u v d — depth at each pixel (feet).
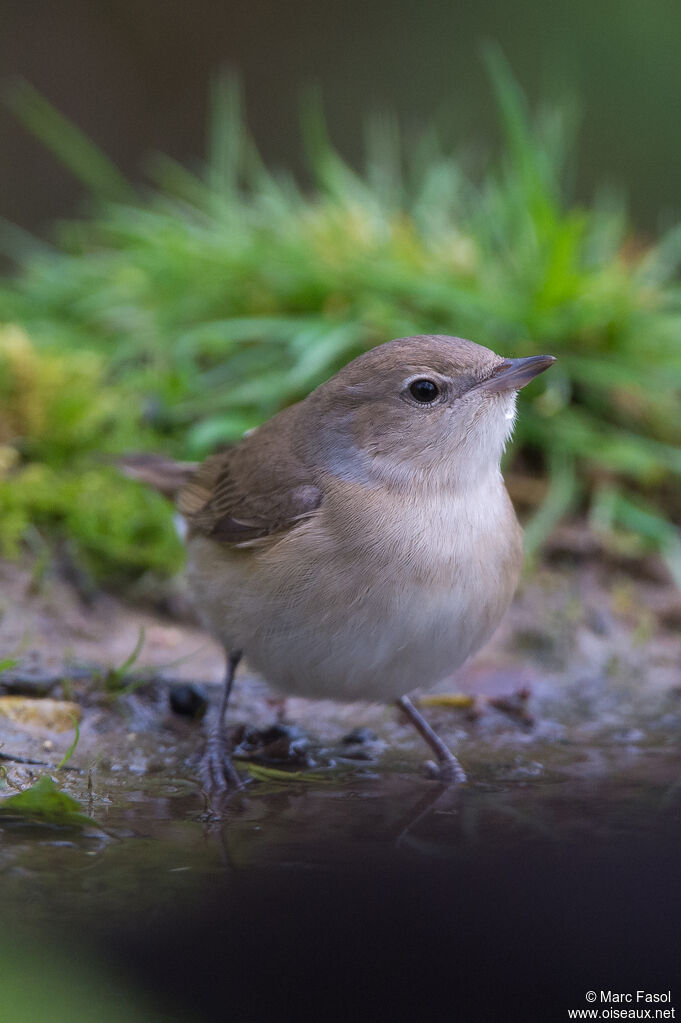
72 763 25.64
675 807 23.95
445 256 42.91
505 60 66.69
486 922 19.20
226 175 49.06
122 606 34.65
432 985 17.76
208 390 40.73
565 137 51.60
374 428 25.67
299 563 25.07
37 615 32.91
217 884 19.61
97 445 38.24
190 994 17.17
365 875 20.21
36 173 68.28
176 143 69.82
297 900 19.38
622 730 30.04
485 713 31.04
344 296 41.81
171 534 36.22
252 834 21.85
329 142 68.44
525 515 38.75
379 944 18.21
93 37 70.13
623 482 40.34
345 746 28.40
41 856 20.57
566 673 33.99
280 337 40.98
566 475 39.04
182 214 48.37
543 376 39.40
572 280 39.93
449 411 25.45
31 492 35.53
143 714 28.84
